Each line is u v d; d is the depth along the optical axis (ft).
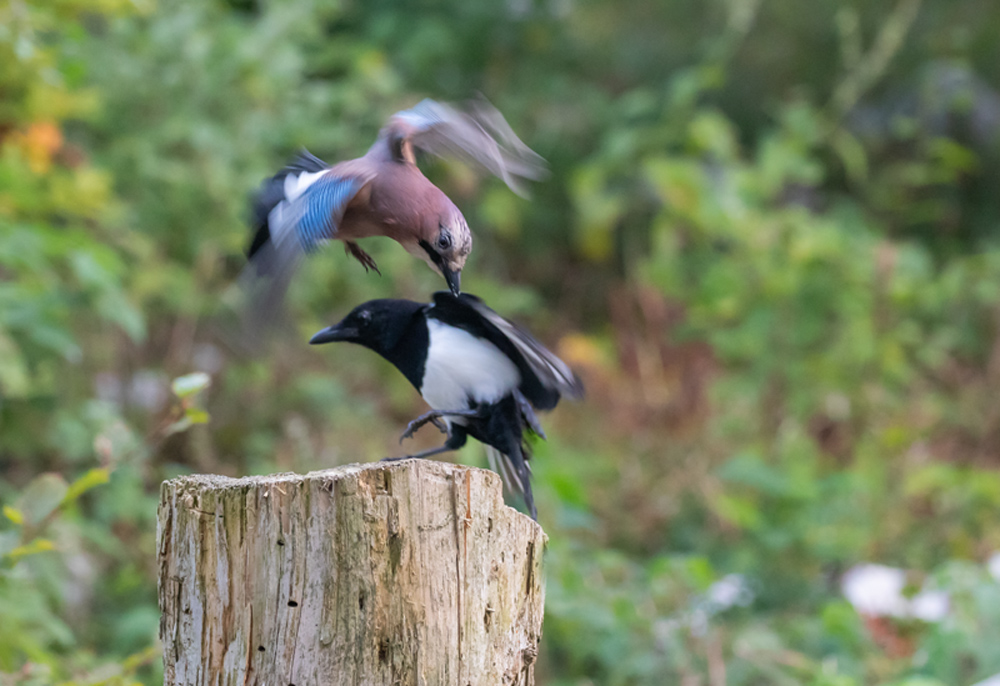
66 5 25.55
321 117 42.29
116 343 35.94
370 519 13.48
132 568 28.55
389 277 41.86
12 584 20.11
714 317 43.98
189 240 38.09
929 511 37.52
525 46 57.72
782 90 62.13
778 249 42.47
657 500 37.35
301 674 13.47
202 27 39.37
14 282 26.48
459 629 13.87
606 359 47.62
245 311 14.58
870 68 47.34
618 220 56.44
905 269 44.06
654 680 26.13
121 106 37.19
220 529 13.74
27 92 24.82
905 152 59.47
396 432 39.04
